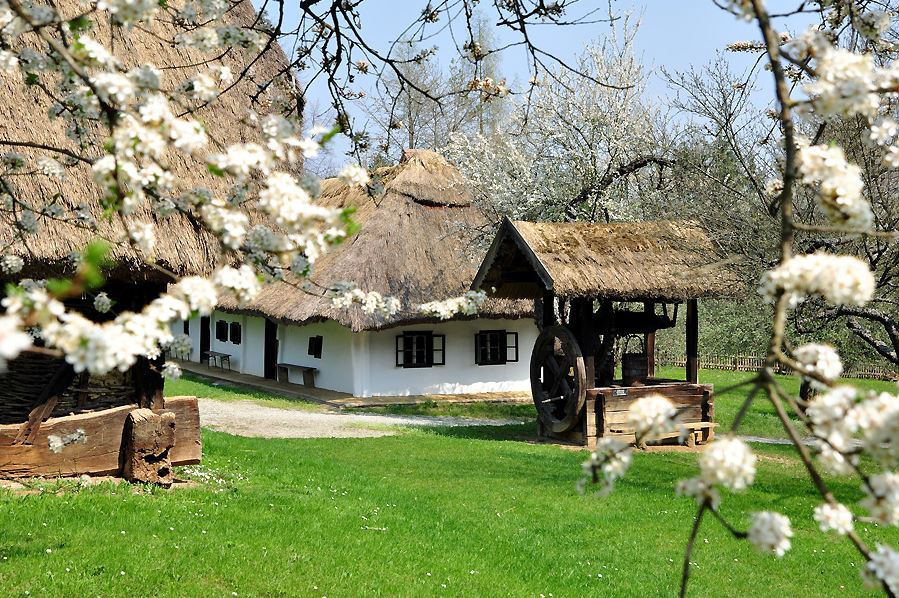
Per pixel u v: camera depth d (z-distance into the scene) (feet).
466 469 37.22
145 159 8.29
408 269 66.39
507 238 44.88
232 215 8.98
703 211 42.14
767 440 53.01
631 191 64.59
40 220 21.76
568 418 46.01
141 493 25.72
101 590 17.26
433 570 21.38
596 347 46.14
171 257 24.16
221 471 31.96
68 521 21.63
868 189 31.12
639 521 28.94
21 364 25.80
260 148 8.59
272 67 28.99
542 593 20.36
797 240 33.71
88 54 8.37
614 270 42.63
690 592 21.45
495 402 68.95
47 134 22.97
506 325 72.84
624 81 62.49
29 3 10.55
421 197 70.33
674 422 6.64
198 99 10.89
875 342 33.17
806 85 6.82
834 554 25.90
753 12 6.98
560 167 64.18
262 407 63.26
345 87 16.48
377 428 53.26
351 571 20.44
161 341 6.95
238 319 87.66
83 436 20.79
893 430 5.68
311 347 74.69
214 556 20.18
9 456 24.95
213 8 12.37
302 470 34.40
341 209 9.25
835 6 10.80
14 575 17.51
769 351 6.09
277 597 18.13
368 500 29.55
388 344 68.95
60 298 6.08
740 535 6.04
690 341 47.60
